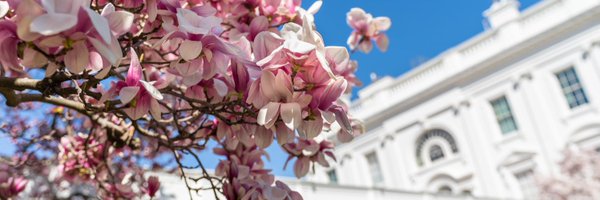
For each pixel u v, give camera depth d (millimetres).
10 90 1412
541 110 14625
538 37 15008
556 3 15086
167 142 1875
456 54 17188
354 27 2613
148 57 1978
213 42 1080
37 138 3168
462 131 16250
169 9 1154
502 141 15242
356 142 19828
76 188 4484
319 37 1056
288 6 1566
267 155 1948
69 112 3000
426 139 17609
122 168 3516
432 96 17547
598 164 12703
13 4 875
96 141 2766
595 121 13391
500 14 16516
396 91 19016
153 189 2320
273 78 1024
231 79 1239
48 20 740
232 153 1846
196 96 1363
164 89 1342
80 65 868
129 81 1062
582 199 12586
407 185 17375
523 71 15297
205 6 1240
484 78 16250
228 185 1570
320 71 1042
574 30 14453
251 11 1532
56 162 3756
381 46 2639
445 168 16484
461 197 13273
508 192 14641
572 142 13750
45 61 902
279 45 1105
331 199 9867
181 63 1128
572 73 14461
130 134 2316
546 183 13281
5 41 872
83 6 777
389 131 18609
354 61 2389
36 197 4355
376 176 18938
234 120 1457
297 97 1051
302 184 9391
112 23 915
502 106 15789
